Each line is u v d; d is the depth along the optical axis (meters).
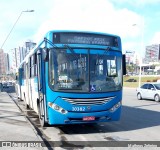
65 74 9.09
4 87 57.47
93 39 9.58
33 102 12.93
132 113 15.25
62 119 8.99
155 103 21.84
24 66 17.45
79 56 9.28
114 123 11.80
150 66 155.50
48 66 9.11
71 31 9.41
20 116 13.16
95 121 9.26
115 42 9.94
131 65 133.62
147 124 11.52
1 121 11.55
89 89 9.13
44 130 10.34
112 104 9.46
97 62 9.43
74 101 9.00
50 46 9.16
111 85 9.51
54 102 8.99
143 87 25.58
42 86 9.62
